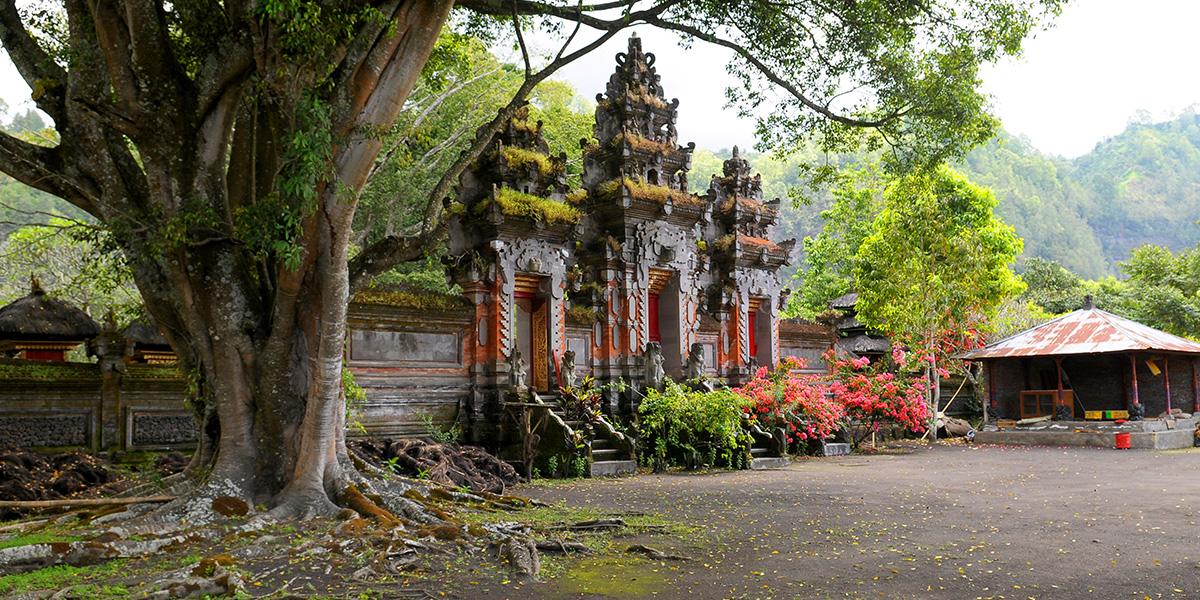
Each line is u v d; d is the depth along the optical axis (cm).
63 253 2245
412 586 699
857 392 2369
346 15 922
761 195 2562
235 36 959
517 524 925
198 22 1006
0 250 2164
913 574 735
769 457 1902
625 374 2053
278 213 918
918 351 2712
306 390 1064
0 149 1039
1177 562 770
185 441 1518
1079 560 786
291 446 1049
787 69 1592
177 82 990
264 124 1138
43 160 1055
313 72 930
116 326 1600
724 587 695
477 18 1471
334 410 1042
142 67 966
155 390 1491
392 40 955
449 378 1767
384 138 974
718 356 2334
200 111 996
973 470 1712
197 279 1042
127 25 974
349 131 952
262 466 1044
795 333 2666
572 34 1323
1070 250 12612
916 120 1659
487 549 846
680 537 930
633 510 1159
